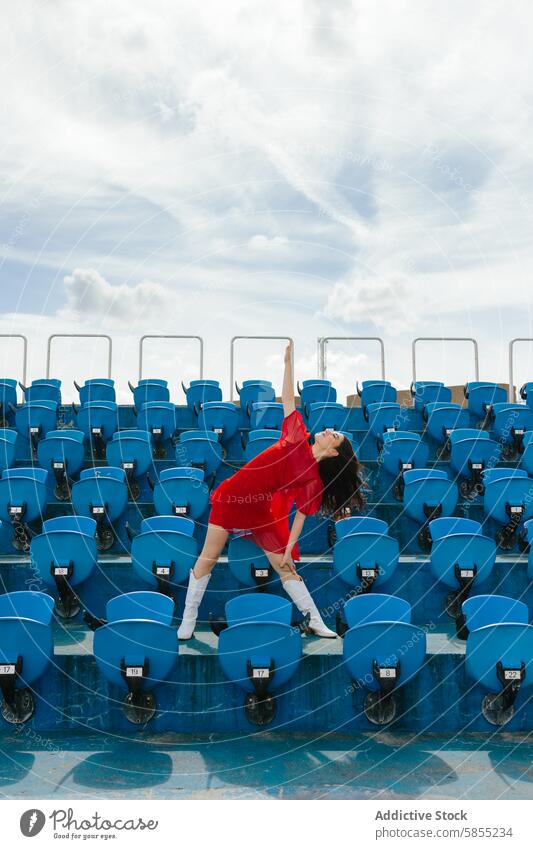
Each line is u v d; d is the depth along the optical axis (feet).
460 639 15.37
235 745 12.41
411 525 20.77
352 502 15.62
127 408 30.83
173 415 27.40
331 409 28.12
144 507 20.86
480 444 23.68
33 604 13.75
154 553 16.17
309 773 11.21
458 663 13.55
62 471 22.82
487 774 11.23
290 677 12.84
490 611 14.14
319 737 12.86
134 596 14.06
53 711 13.08
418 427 30.32
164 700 13.16
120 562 17.60
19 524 19.67
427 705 13.39
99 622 14.16
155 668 12.46
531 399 31.81
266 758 11.81
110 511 19.92
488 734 13.14
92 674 13.17
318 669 13.35
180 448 24.09
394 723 13.30
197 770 11.28
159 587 16.37
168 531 16.08
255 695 13.12
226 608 14.08
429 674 13.50
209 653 13.60
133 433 25.11
